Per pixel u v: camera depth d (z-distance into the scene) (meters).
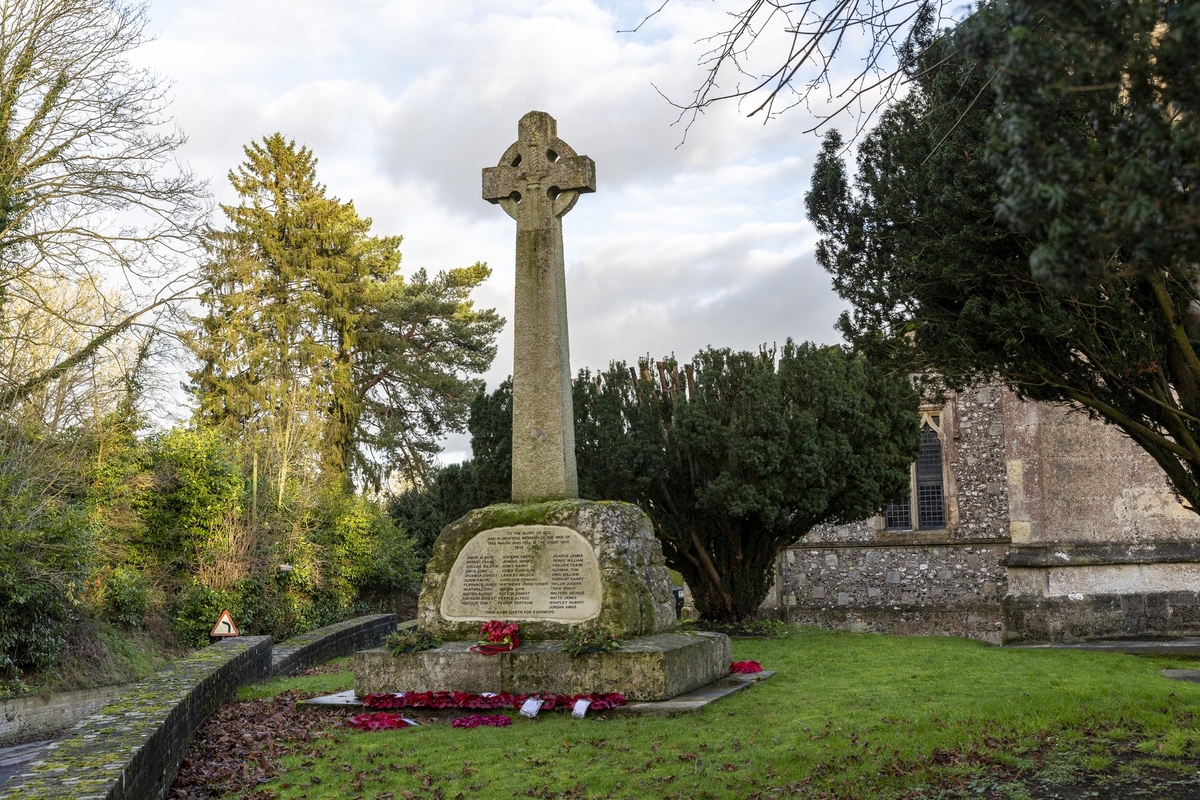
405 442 40.00
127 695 8.55
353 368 38.19
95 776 5.40
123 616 20.53
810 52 6.02
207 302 32.72
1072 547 21.23
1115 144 4.13
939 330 9.85
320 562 27.75
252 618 24.42
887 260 10.07
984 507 25.23
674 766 7.30
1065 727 8.32
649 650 9.62
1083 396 9.36
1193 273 8.20
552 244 11.55
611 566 10.38
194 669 10.78
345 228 39.06
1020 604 21.23
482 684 10.02
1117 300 8.45
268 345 34.56
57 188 18.08
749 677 11.29
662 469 18.31
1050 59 3.89
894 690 10.48
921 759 7.23
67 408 20.25
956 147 8.97
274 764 7.95
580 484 18.34
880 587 25.69
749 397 17.69
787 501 17.84
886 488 19.66
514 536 10.83
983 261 9.02
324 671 16.22
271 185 38.12
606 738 8.27
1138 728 8.25
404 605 34.53
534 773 7.29
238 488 25.27
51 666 17.25
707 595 19.42
